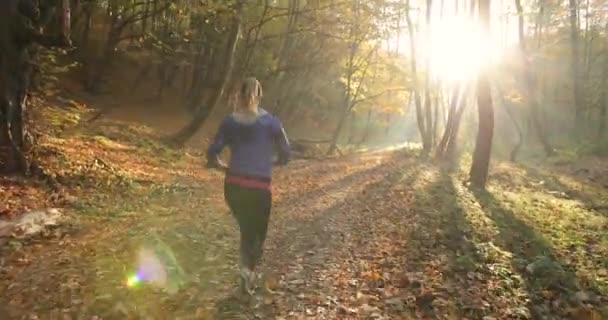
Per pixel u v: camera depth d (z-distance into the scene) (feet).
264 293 17.60
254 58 92.48
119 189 34.63
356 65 104.27
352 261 21.83
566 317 18.62
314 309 16.56
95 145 48.62
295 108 121.39
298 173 57.11
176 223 26.96
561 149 99.35
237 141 16.69
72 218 26.43
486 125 49.55
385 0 87.15
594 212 42.83
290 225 27.91
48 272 19.07
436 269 21.47
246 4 68.03
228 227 26.78
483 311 17.58
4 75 31.45
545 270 22.79
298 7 88.79
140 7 90.53
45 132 43.78
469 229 29.76
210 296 17.17
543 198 47.83
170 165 50.80
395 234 26.94
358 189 44.09
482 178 50.08
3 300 16.69
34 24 31.22
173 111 90.58
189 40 82.64
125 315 15.58
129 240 22.99
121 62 100.32
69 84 82.38
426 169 64.75
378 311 16.72
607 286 22.45
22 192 29.04
